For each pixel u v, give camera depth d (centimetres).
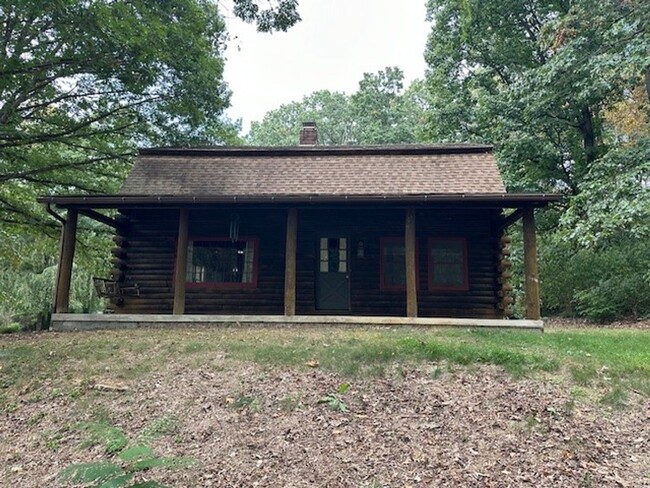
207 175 1162
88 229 1568
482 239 1139
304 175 1155
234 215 1138
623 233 1356
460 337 773
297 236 1173
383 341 701
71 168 1355
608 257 1428
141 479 393
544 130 1648
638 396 507
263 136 6106
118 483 290
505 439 433
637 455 409
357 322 941
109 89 1220
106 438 460
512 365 584
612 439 432
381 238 1163
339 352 641
